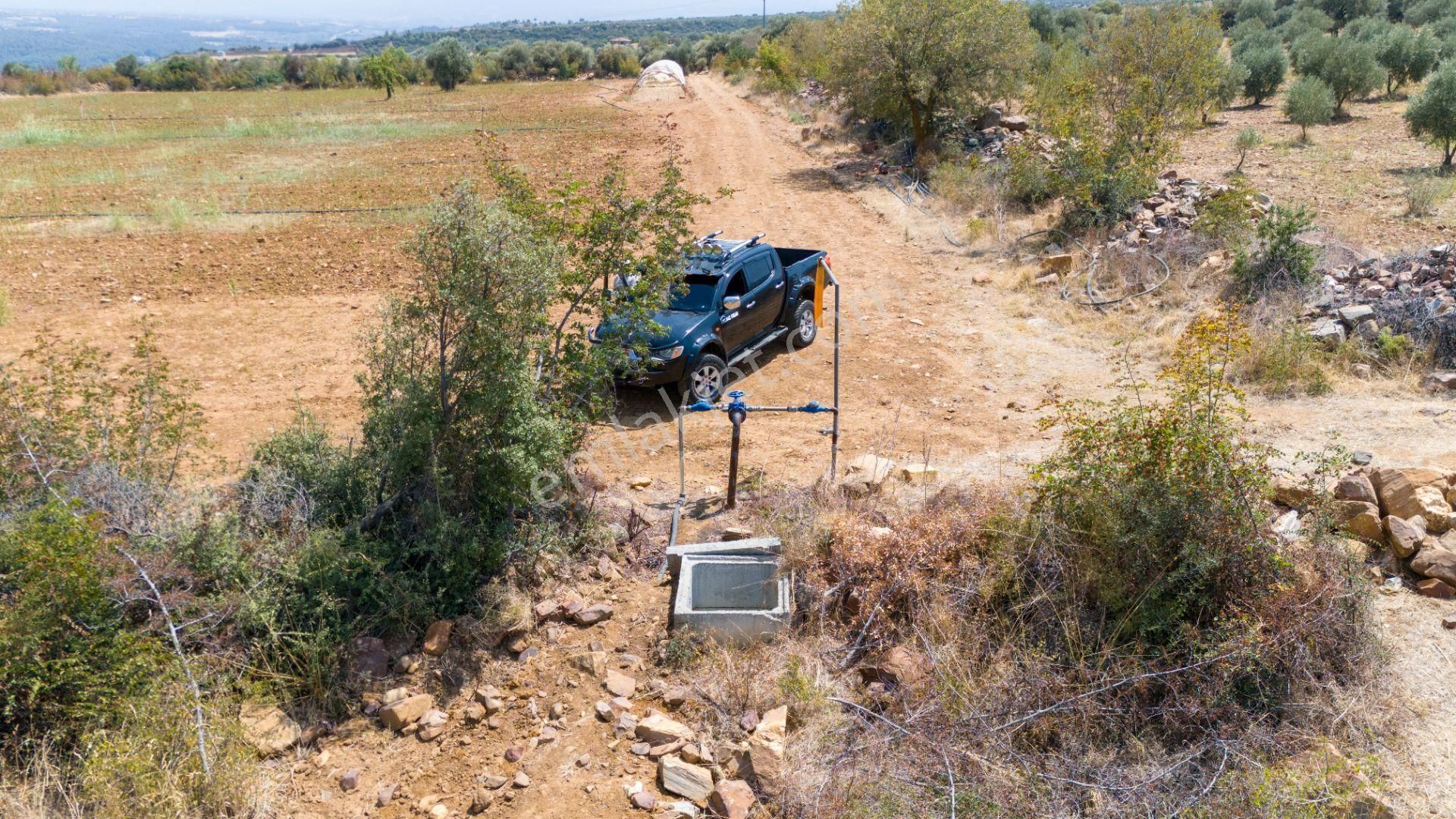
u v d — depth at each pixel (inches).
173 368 471.8
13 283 616.7
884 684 226.8
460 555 258.7
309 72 2928.2
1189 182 699.4
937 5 913.5
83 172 1071.0
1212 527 222.1
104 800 182.7
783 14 3196.4
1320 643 211.8
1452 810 176.9
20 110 2023.9
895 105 976.9
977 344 485.1
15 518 224.5
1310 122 975.6
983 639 233.6
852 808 187.0
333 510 270.5
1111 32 790.5
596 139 1336.1
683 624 251.3
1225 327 252.4
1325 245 526.0
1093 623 232.1
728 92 2031.3
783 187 935.0
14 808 180.7
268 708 221.5
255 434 389.7
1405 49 1191.6
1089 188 637.9
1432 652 218.1
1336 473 263.4
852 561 258.5
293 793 204.2
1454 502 258.1
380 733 223.3
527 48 3253.0
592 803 199.8
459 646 249.0
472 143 1306.6
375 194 927.7
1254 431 330.0
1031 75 1100.5
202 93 2704.2
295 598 239.8
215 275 638.5
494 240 255.4
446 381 265.3
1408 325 405.1
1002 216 693.3
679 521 305.7
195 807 185.6
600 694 234.8
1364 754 191.3
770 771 197.3
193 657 218.7
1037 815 184.5
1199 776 193.2
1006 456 349.4
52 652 208.1
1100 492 238.2
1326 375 384.2
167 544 237.5
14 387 267.6
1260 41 1466.5
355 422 400.5
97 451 257.0
